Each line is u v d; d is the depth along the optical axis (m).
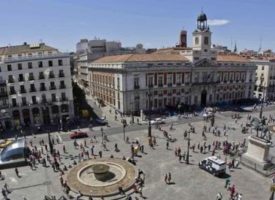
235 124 68.25
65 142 56.19
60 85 70.56
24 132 63.91
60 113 72.06
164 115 76.81
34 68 67.50
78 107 88.75
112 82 83.31
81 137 59.00
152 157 47.34
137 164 44.47
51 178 40.31
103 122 69.25
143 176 39.81
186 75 84.50
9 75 65.56
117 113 80.12
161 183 38.28
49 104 69.88
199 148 51.28
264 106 92.00
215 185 37.62
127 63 74.56
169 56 85.69
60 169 42.81
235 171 41.84
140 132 62.12
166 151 50.12
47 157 47.38
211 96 91.06
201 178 39.62
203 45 85.44
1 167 44.28
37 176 41.06
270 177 39.75
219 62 89.75
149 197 34.84
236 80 95.69
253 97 105.31
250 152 44.25
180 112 80.12
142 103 79.69
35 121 70.06
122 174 40.41
